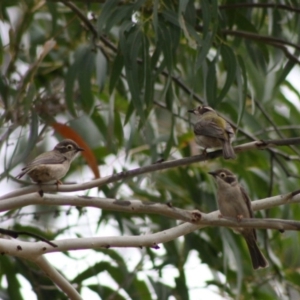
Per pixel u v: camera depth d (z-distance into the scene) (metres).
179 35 12.03
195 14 12.16
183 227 9.66
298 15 14.59
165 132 15.77
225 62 12.53
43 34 16.69
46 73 15.97
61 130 12.96
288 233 15.52
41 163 10.74
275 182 16.36
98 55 13.67
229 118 16.19
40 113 12.96
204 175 15.42
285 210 14.70
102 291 14.47
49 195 9.50
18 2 15.39
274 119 17.81
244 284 15.25
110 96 12.68
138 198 15.16
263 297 15.45
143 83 12.03
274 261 15.55
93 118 15.42
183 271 14.62
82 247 9.27
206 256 15.01
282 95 18.02
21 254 9.08
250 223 9.48
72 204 9.55
